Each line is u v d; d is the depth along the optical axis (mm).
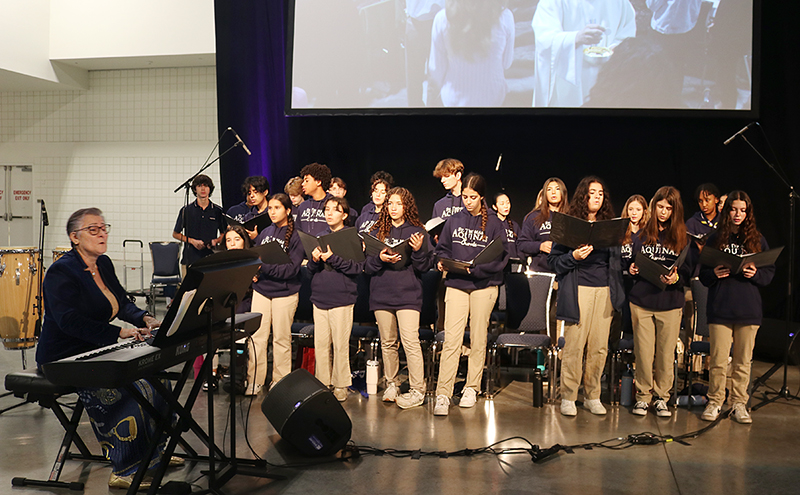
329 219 4363
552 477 3113
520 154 6738
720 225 4113
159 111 11781
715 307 4004
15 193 12641
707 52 5992
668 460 3344
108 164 12125
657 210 4133
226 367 5117
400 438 3660
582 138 6602
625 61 6086
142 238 12094
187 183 6125
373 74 6457
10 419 3928
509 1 6203
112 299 3125
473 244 4230
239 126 7070
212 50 10031
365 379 4969
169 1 10148
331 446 3334
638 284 4117
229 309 2873
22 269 4992
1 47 10125
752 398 4539
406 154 6922
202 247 6500
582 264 4062
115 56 10523
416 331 4281
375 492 2932
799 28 5922
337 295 4320
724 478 3109
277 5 6914
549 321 4844
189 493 2865
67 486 2926
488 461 3320
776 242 6102
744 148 6211
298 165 7062
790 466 3266
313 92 6570
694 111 6039
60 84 11414
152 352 2520
